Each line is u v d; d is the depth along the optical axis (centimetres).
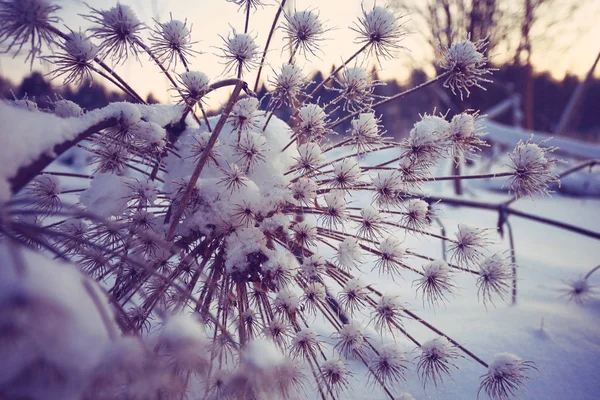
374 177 17
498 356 16
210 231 16
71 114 16
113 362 8
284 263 15
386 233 20
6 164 10
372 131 16
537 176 16
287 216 17
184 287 16
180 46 16
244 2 18
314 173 17
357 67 17
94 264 16
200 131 18
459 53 16
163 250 16
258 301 17
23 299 7
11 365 8
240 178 15
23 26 12
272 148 18
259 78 18
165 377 10
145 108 16
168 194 17
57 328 8
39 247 15
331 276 19
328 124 18
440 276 17
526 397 18
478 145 17
